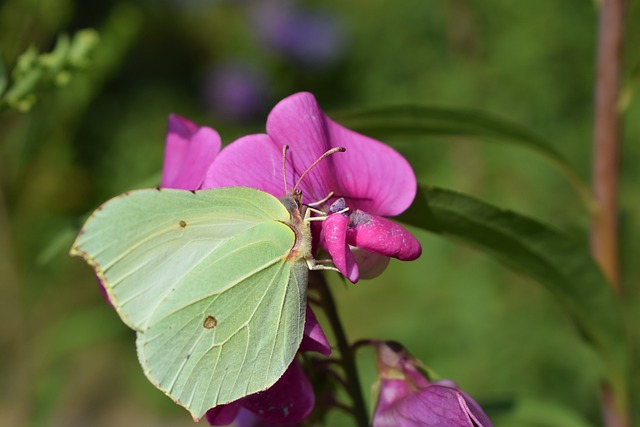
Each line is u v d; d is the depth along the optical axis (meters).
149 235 0.24
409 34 0.61
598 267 0.28
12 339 0.53
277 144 0.25
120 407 0.64
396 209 0.25
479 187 0.53
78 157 0.69
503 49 0.55
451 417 0.24
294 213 0.25
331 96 0.84
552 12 0.55
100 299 0.55
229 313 0.25
